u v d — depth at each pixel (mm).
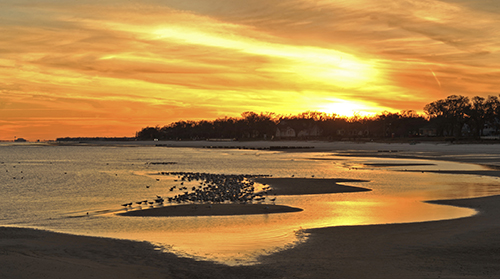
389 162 73188
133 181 47250
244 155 114750
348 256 15062
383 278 12688
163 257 15219
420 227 19734
